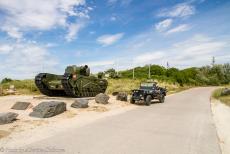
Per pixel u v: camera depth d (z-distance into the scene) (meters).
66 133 8.70
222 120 12.14
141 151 6.81
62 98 18.59
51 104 12.08
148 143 7.61
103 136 8.35
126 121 11.27
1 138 7.82
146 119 11.92
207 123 11.18
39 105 11.95
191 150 6.99
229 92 27.05
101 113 13.61
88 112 13.62
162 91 20.91
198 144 7.61
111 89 31.70
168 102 21.06
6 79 37.81
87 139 7.93
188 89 49.25
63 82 18.22
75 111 13.62
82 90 19.83
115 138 8.12
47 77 20.22
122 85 37.19
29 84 29.84
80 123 10.59
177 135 8.73
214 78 88.50
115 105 17.27
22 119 10.82
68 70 19.25
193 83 74.38
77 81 19.05
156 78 56.31
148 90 18.94
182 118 12.43
